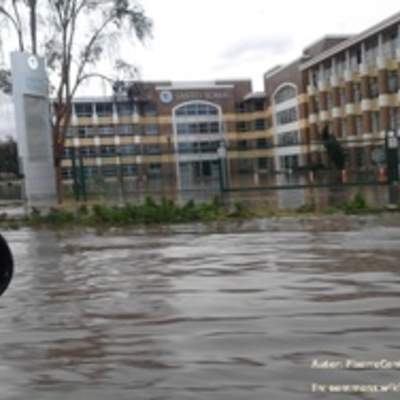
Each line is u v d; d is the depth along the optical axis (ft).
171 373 13.32
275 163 258.37
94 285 23.70
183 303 19.94
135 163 262.47
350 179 139.44
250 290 21.42
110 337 16.37
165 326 17.22
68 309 19.79
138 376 13.23
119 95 112.78
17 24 104.63
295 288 21.40
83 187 87.81
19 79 87.76
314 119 220.64
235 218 46.80
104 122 261.85
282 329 16.37
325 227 38.81
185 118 278.46
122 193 109.81
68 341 16.14
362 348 14.49
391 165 84.48
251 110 281.74
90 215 51.62
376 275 22.98
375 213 45.70
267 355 14.25
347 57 192.54
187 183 156.76
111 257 30.71
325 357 13.94
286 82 245.04
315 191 85.40
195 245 33.53
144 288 22.67
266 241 33.81
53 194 91.91
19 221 52.34
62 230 45.19
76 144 257.96
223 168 100.07
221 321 17.48
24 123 88.43
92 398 12.05
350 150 170.09
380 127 174.50
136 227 44.39
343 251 28.99
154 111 275.18
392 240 31.78
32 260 30.76
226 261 27.86
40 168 90.22
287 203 63.46
